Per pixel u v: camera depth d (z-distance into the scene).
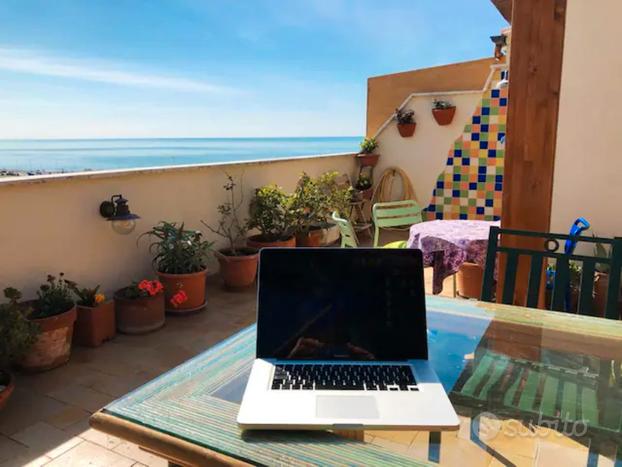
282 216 4.81
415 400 1.04
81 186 3.30
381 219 4.41
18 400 2.42
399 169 6.70
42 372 2.70
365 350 1.23
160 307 3.32
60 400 2.42
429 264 3.14
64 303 2.87
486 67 6.07
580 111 3.19
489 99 5.91
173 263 3.59
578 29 3.11
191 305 3.60
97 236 3.45
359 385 1.09
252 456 0.88
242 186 4.87
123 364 2.81
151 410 1.02
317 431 0.95
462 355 1.31
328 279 1.28
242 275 4.16
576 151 3.24
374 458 0.88
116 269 3.62
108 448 2.06
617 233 3.20
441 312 1.62
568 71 3.18
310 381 1.11
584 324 1.53
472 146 6.12
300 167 5.77
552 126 2.36
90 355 2.92
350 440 0.92
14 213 2.91
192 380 1.15
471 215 6.27
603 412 1.05
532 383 1.17
